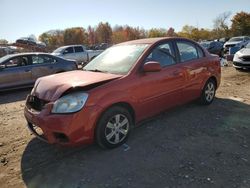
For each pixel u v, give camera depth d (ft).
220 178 11.23
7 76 31.01
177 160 12.73
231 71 40.50
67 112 12.26
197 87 19.27
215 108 20.29
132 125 15.07
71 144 12.46
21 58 32.48
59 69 34.81
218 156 13.03
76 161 13.03
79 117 12.34
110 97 13.23
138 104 14.79
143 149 13.91
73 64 36.42
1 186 11.36
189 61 18.61
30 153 14.12
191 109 19.97
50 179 11.68
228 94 25.12
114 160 12.94
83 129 12.53
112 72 15.25
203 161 12.59
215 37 257.96
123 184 11.06
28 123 14.42
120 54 16.70
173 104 17.47
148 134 15.70
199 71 19.21
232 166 12.12
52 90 13.17
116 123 13.84
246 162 12.46
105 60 16.97
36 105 13.85
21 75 31.96
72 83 13.16
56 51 63.57
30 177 11.92
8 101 27.37
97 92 12.94
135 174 11.72
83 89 12.80
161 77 16.02
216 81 21.33
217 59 21.48
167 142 14.62
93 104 12.69
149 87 15.28
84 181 11.41
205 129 16.30
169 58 17.26
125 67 15.20
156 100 15.92
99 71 15.78
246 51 39.55
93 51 67.72
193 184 10.87
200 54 20.07
